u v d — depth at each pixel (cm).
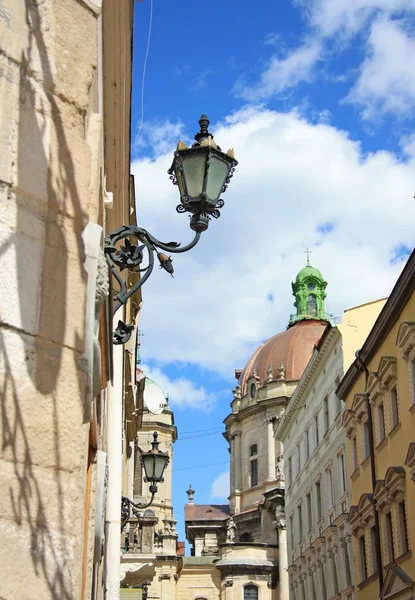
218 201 662
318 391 3872
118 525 1287
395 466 2455
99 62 654
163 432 6356
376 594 2706
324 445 3681
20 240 416
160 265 639
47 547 389
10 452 387
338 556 3306
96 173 519
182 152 661
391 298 2527
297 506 4362
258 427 6700
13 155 421
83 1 492
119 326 711
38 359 411
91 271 448
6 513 378
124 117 908
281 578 5825
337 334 3447
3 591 367
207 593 6006
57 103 455
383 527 2634
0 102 419
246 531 6500
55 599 386
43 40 454
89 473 666
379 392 2719
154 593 5856
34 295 416
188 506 7475
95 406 612
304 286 7800
